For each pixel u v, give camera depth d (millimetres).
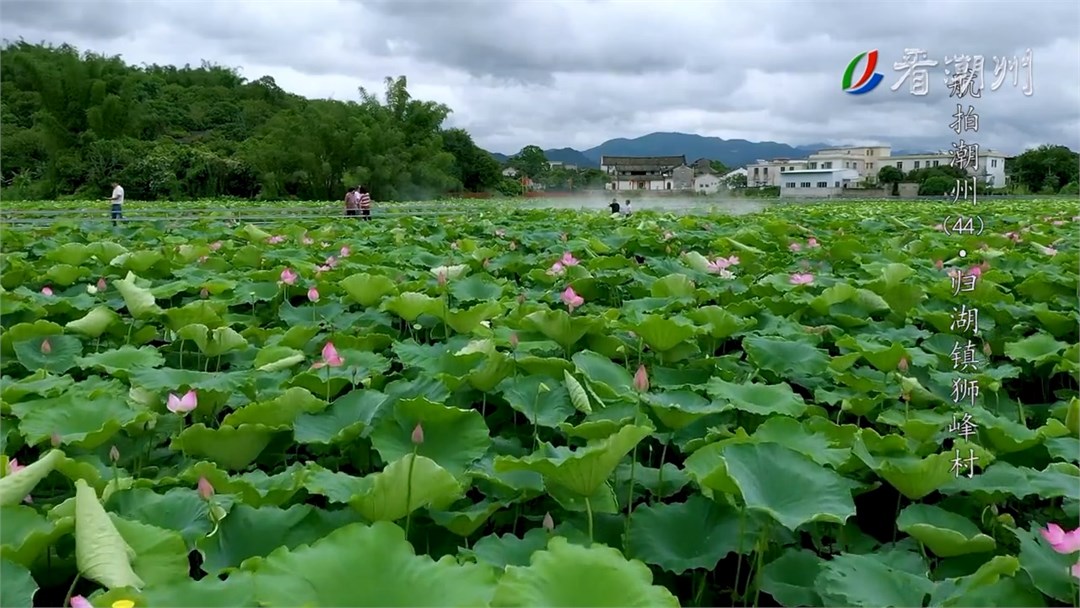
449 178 63094
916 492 3428
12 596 2250
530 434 4164
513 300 6629
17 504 2820
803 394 5398
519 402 4023
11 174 67125
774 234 13109
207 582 2238
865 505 3881
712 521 3107
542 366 4398
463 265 7617
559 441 4148
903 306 6684
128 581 2371
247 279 7605
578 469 2830
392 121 66875
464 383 4305
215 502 2869
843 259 9578
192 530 2863
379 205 35938
